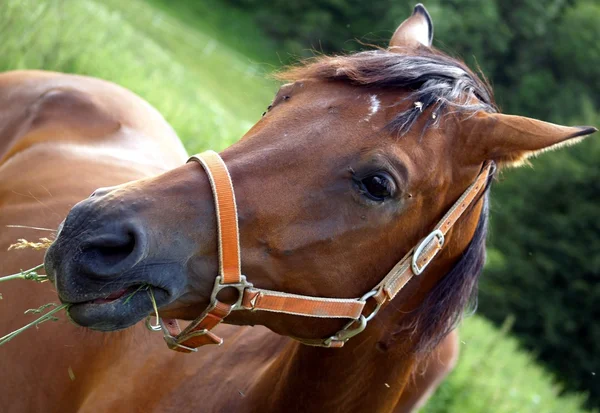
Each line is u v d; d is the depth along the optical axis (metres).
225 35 23.28
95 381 2.49
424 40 2.47
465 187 2.07
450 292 2.15
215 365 2.39
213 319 1.93
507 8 23.84
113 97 3.45
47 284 2.63
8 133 3.25
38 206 2.79
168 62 11.73
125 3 15.97
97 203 1.78
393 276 2.01
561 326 15.81
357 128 1.94
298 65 2.22
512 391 6.90
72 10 7.45
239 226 1.87
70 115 3.21
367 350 2.12
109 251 1.76
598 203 16.33
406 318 2.13
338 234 1.93
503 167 2.13
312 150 1.92
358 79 1.99
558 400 8.98
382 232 1.96
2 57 5.45
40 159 3.00
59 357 2.53
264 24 24.36
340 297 1.99
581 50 24.16
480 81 2.18
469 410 5.84
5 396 2.54
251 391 2.28
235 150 1.94
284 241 1.90
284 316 2.00
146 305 1.83
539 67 24.81
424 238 2.01
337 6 23.78
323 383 2.15
